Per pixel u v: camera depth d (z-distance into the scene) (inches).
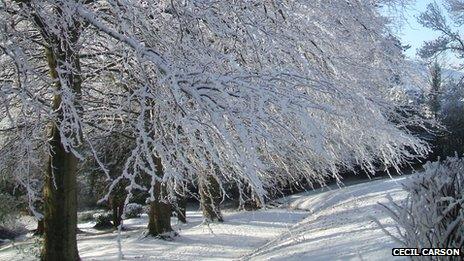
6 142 417.4
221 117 247.1
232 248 557.6
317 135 243.4
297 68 306.0
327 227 427.5
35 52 384.8
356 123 323.9
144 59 283.3
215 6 296.5
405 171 897.5
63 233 361.7
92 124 380.8
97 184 805.2
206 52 284.5
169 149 274.7
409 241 168.4
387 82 374.0
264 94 250.4
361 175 1017.5
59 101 335.0
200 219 946.1
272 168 350.9
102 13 308.7
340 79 322.0
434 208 163.8
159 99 270.8
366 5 365.7
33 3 294.7
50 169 364.2
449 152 980.6
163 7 304.5
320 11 330.0
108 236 743.7
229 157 265.6
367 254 260.2
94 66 378.9
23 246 552.1
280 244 414.9
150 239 622.8
